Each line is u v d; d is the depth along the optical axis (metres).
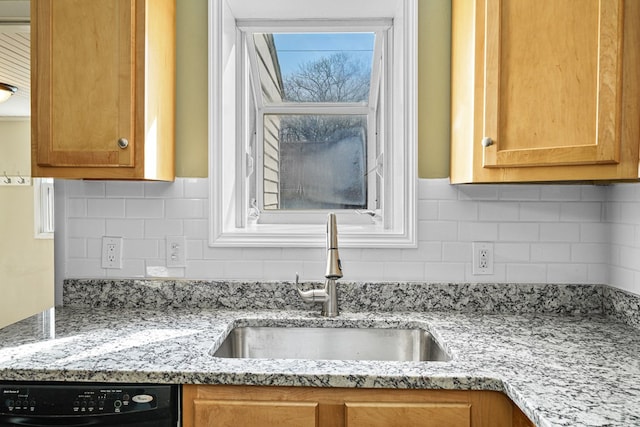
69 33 1.65
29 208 2.31
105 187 1.97
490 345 1.45
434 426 1.22
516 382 1.15
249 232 1.96
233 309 1.92
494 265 1.93
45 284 2.31
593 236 1.91
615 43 1.37
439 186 1.94
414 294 1.92
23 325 1.67
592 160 1.40
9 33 2.04
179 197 1.97
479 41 1.56
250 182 2.33
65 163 1.66
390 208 2.17
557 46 1.44
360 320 1.76
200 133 1.97
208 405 1.25
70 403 1.26
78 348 1.42
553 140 1.45
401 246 1.93
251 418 1.25
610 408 0.99
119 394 1.25
